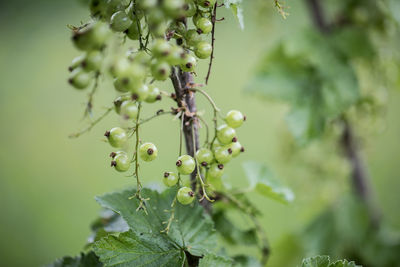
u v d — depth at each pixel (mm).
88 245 486
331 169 705
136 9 428
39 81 1971
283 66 646
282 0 449
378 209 722
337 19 672
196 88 444
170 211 456
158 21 415
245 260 490
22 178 1426
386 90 665
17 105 1862
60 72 2004
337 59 608
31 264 1064
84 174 1415
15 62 2176
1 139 1662
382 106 663
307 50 606
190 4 437
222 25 1739
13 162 1500
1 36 2375
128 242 444
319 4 653
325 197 723
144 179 1243
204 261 440
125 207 452
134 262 443
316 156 708
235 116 448
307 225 717
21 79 2012
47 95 1894
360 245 677
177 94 443
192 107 450
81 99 1806
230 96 1521
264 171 516
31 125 1708
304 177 721
